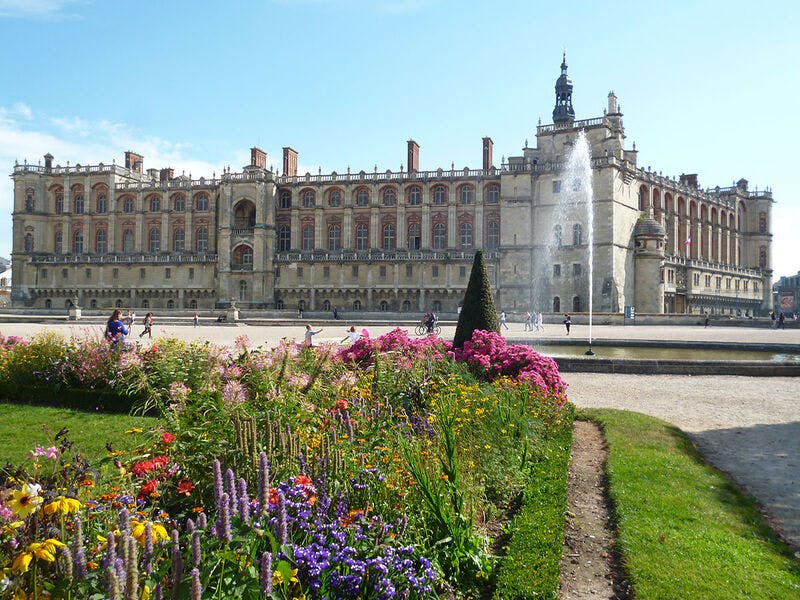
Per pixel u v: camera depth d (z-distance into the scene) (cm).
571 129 10156
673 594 868
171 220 12519
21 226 12925
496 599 845
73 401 2178
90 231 12781
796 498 1351
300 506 780
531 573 904
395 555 748
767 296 14375
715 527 1130
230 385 1297
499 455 1345
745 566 973
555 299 9938
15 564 546
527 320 7350
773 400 2519
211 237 12300
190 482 895
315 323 7969
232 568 629
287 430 958
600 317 8675
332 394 1474
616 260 9650
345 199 11675
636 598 861
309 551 670
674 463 1527
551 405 1917
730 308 13050
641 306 10219
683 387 2852
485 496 1211
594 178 9694
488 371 2372
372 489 931
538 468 1404
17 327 6744
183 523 850
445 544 909
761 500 1337
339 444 999
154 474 891
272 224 11625
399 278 11025
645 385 2912
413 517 920
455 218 11162
